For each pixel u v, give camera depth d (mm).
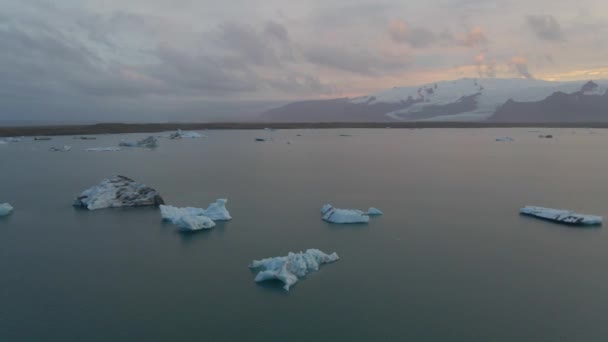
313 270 14516
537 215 20547
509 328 11148
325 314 11836
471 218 20328
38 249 16594
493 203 23219
